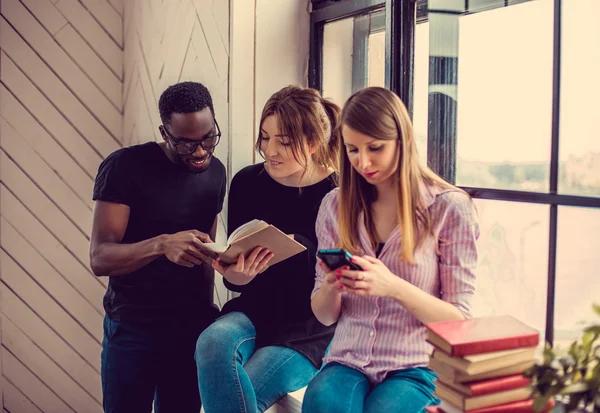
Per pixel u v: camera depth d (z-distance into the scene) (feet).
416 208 5.50
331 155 6.97
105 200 7.00
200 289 7.45
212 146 7.04
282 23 8.45
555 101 5.67
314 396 5.28
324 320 5.98
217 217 7.90
